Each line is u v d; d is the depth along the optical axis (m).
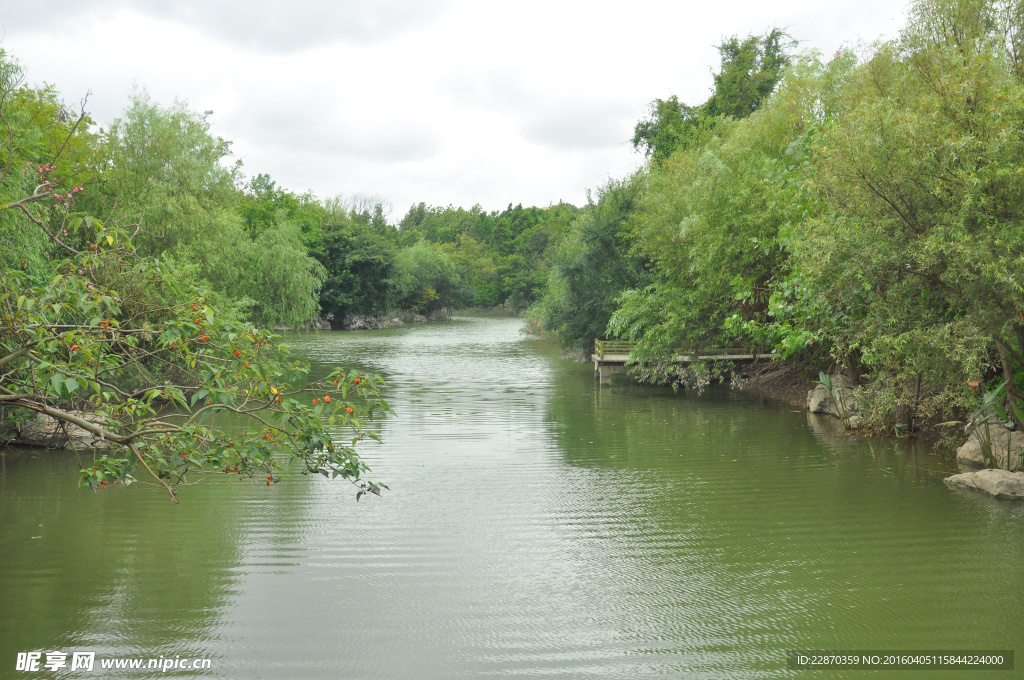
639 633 6.43
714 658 5.99
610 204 31.81
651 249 22.48
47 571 7.88
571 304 33.50
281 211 44.31
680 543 8.79
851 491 10.94
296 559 8.29
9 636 6.34
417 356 37.22
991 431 12.15
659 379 25.81
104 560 8.21
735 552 8.46
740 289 17.91
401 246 101.88
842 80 15.81
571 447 14.61
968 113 9.94
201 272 21.23
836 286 11.54
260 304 30.73
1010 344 10.66
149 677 5.64
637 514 9.98
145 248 20.44
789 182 16.09
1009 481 10.45
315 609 6.93
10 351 6.90
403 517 9.89
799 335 14.05
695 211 19.42
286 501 10.65
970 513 9.76
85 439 13.90
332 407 6.46
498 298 102.12
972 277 9.38
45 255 14.70
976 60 10.12
